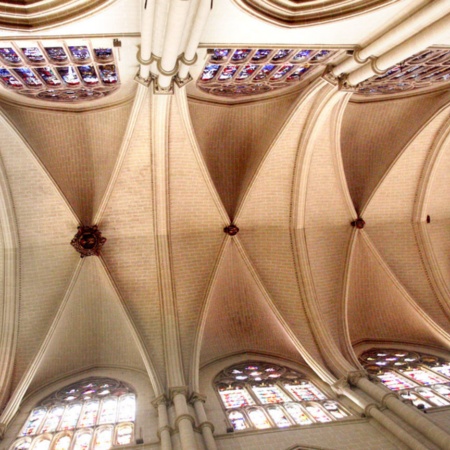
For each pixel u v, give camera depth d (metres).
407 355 15.12
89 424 11.21
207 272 14.76
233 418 11.04
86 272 14.16
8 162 12.81
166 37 7.97
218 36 8.75
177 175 13.91
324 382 12.91
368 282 16.25
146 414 11.28
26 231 13.77
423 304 15.60
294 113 12.85
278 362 14.66
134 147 13.03
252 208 14.98
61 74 10.17
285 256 15.12
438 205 16.59
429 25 7.93
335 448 9.74
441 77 13.12
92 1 7.38
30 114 12.38
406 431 9.75
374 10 8.04
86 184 14.03
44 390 13.38
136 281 14.27
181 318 13.90
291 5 8.27
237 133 14.61
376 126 15.38
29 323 13.41
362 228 15.86
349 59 10.05
